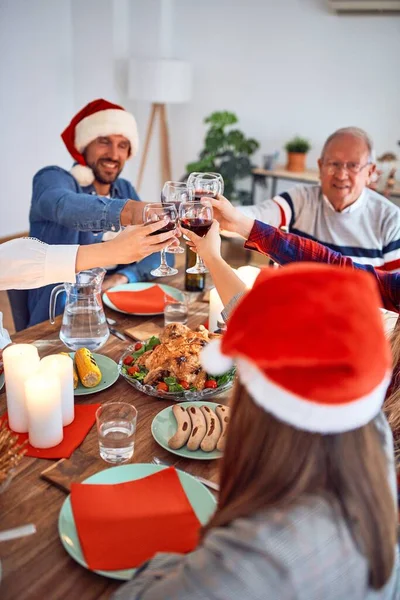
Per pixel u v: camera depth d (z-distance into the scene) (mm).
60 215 1989
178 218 1479
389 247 2430
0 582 836
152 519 953
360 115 4523
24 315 2342
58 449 1146
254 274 1698
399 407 1111
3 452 1021
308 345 576
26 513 981
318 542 611
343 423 615
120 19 4824
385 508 651
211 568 609
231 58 4867
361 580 643
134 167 5477
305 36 4520
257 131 4977
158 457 1147
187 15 4906
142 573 743
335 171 2336
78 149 2453
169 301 1748
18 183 4914
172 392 1309
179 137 5316
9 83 4578
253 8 4637
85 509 961
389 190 3947
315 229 2539
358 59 4387
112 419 1133
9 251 1400
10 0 4383
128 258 1394
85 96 5148
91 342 1529
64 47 4961
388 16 4172
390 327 1533
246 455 669
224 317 1214
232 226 1605
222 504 715
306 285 613
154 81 4555
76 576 862
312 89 4637
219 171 4582
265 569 595
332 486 642
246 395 679
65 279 1403
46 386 1105
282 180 4938
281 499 645
